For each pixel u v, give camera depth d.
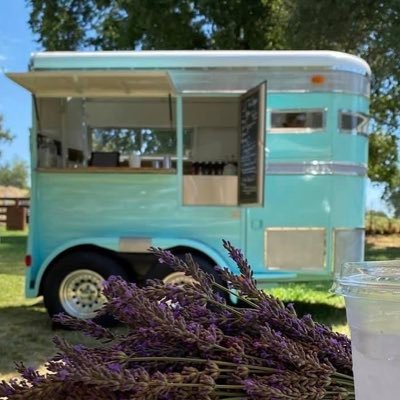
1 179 30.39
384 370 0.89
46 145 5.55
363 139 5.21
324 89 4.99
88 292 4.91
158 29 13.03
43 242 5.14
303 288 6.64
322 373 1.01
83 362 0.94
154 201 5.13
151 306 1.05
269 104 5.02
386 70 10.94
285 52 5.04
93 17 14.69
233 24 13.09
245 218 5.08
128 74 4.75
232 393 0.98
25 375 1.01
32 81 4.92
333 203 5.02
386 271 1.00
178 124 5.12
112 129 6.52
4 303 6.28
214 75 5.08
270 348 1.04
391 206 15.06
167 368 1.02
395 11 10.45
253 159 4.78
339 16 10.73
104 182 5.14
